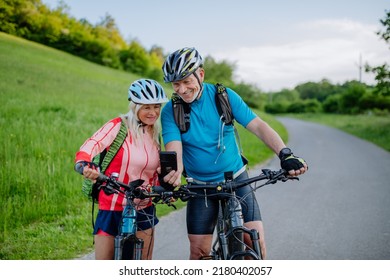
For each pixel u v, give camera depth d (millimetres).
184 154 5383
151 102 4730
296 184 14430
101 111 25344
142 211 5098
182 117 5191
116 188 4387
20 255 7473
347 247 8367
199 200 5219
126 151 4875
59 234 8539
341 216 10570
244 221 5031
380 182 14883
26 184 11047
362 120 63156
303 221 10141
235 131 5508
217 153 5250
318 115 104375
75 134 17766
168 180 4641
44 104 23844
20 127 17297
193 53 5012
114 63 88875
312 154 23094
